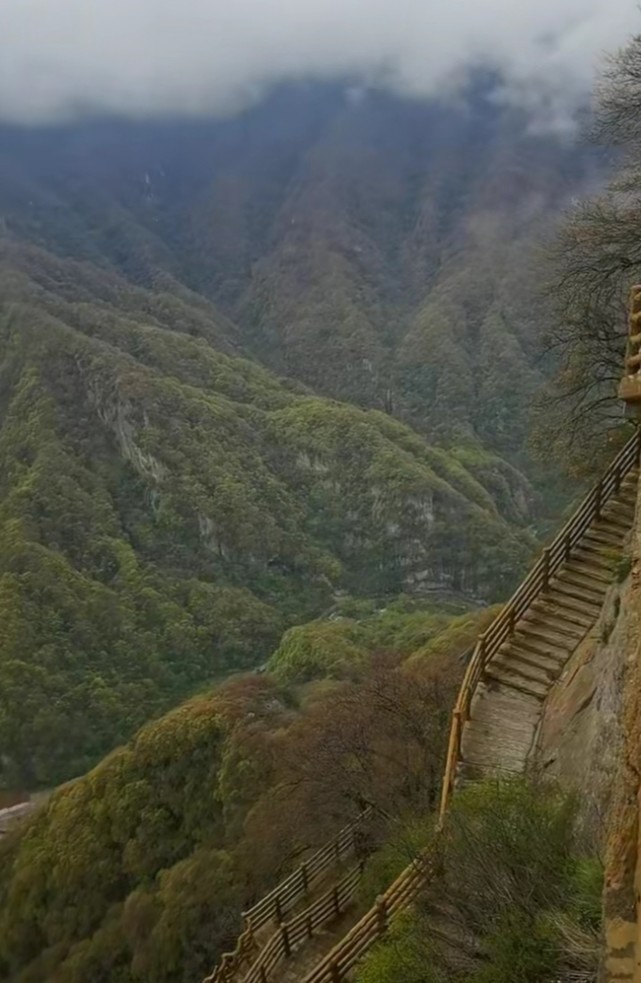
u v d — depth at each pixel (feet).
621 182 52.11
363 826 56.39
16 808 254.68
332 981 32.09
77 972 93.45
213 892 82.33
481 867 22.68
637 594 18.20
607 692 29.40
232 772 104.32
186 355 565.94
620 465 51.03
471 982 20.07
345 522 441.68
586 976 17.78
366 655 180.45
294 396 545.85
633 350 23.00
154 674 329.72
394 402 647.15
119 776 120.06
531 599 45.78
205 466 444.96
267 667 215.92
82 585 357.82
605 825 22.03
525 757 35.83
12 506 410.52
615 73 49.06
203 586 385.09
